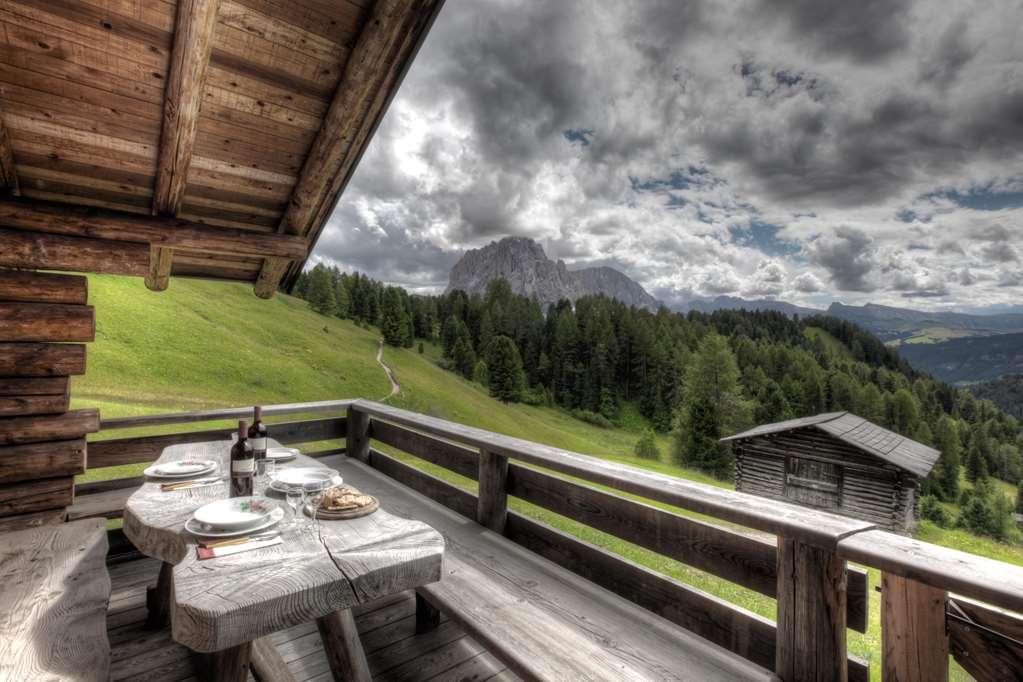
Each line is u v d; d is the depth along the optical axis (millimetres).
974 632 1231
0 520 2863
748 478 20188
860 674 1527
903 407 61219
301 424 4707
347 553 1556
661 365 79688
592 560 2443
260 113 3000
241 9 2525
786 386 65438
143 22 2426
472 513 3297
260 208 3621
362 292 96812
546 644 1615
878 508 17109
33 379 2973
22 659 1279
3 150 2682
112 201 3262
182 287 60438
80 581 1738
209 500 2064
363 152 3330
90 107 2705
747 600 5344
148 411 26219
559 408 81938
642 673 1672
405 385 58500
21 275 2936
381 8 2584
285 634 2305
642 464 41031
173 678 1961
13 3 2262
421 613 2312
